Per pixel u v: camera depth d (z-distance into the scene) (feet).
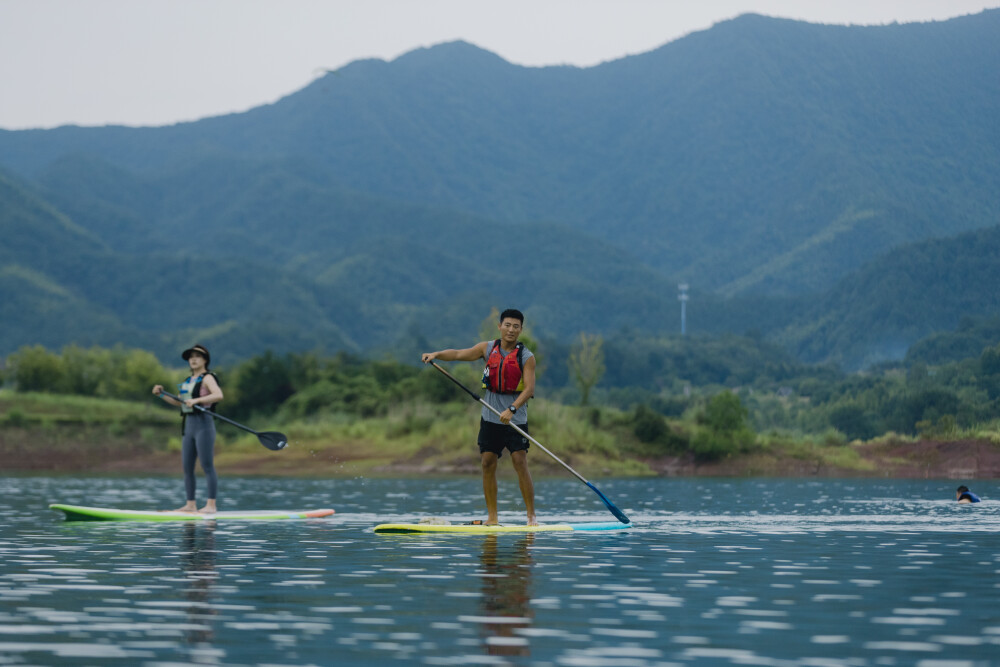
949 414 147.13
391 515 52.01
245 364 186.29
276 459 139.54
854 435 155.84
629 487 90.17
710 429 137.49
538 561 29.58
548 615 20.77
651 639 18.43
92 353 291.17
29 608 21.52
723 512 55.31
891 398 160.97
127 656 17.01
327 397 172.14
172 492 79.30
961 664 16.48
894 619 20.39
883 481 108.17
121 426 170.50
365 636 18.65
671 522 46.11
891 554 31.91
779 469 131.95
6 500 67.15
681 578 26.08
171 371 290.56
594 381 165.48
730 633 18.98
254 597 22.95
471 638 18.51
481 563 29.07
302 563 29.07
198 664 16.48
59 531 40.42
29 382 264.72
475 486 91.50
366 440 144.66
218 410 178.29
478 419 139.13
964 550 33.19
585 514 53.52
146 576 26.37
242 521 46.44
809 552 32.35
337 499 69.51
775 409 177.17
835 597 23.11
